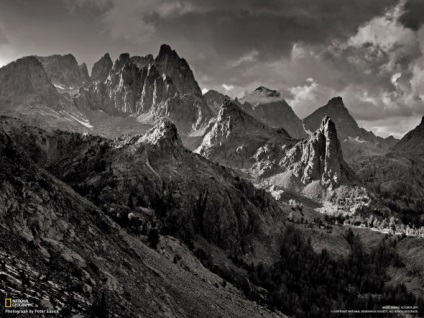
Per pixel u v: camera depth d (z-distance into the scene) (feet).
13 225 267.39
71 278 258.37
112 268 324.80
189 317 368.48
